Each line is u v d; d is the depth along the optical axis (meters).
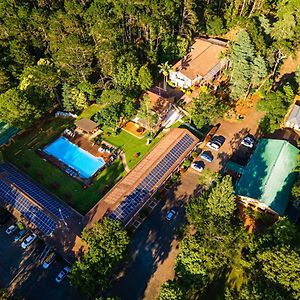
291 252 56.47
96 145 102.00
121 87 109.38
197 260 65.06
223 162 94.88
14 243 80.69
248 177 86.81
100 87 113.06
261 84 115.56
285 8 119.19
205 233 67.12
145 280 73.25
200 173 92.44
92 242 67.69
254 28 111.25
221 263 65.12
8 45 116.12
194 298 69.88
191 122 104.62
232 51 106.44
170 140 94.25
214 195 69.62
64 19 112.44
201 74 116.19
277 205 79.12
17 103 96.12
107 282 68.12
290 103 102.50
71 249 73.94
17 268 76.44
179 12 127.62
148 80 109.00
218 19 133.88
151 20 112.44
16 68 113.88
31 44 119.81
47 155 100.12
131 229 81.38
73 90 107.19
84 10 118.81
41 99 105.19
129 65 107.44
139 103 111.31
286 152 88.38
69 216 80.56
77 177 93.94
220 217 69.38
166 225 82.25
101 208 80.50
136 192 82.44
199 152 97.50
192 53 126.62
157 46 121.31
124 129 105.62
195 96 114.06
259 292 55.44
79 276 65.50
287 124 103.31
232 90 108.94
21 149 101.88
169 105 107.56
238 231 66.81
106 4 119.62
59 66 110.00
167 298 60.91
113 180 92.56
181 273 66.38
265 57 111.62
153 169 86.69
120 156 98.56
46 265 75.75
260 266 60.50
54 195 89.44
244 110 109.88
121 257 67.62
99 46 109.44
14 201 83.50
